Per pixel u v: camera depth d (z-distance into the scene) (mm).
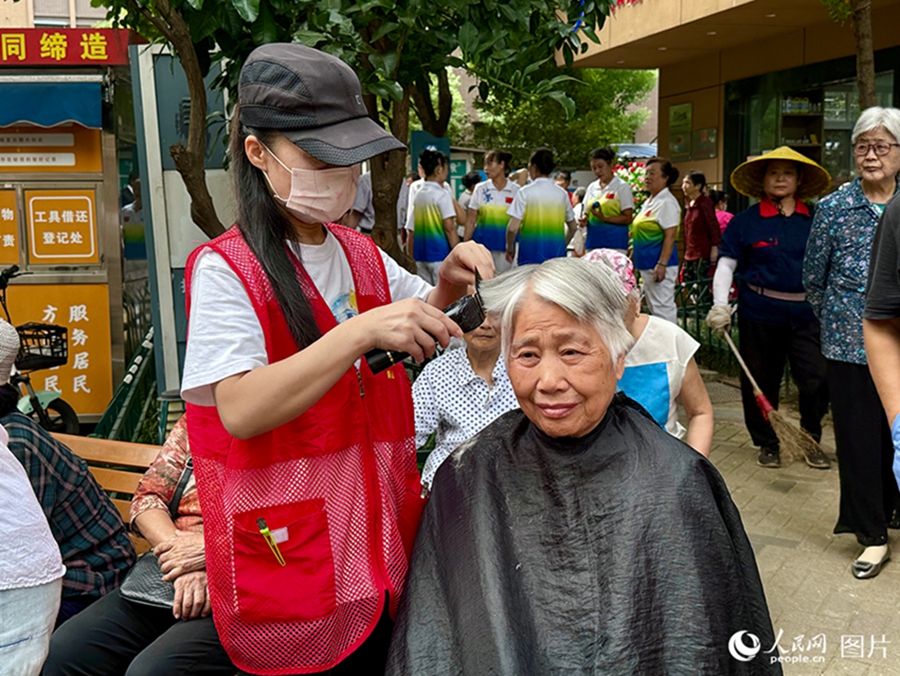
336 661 1752
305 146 1668
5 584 1711
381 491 1817
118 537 2682
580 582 1641
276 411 1580
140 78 5254
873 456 4070
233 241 1734
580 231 11609
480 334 2615
